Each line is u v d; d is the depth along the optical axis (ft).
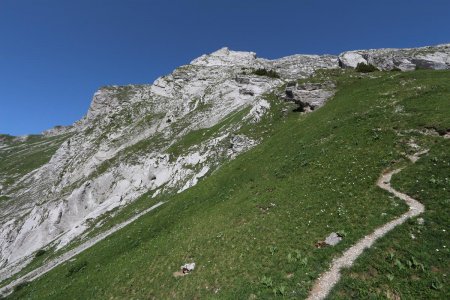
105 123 539.70
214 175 174.19
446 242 65.67
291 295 63.98
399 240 69.72
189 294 79.20
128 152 378.12
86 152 480.64
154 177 304.09
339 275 65.46
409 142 110.32
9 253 347.97
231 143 236.22
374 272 63.62
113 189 337.31
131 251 127.13
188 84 537.24
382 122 130.00
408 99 143.95
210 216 120.16
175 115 423.64
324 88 214.07
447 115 116.47
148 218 168.96
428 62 377.91
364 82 205.26
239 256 84.74
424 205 79.05
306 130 160.45
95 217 296.51
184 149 303.27
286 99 237.86
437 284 57.11
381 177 97.40
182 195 170.19
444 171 88.53
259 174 141.79
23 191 633.20
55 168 627.87
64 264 186.60
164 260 101.45
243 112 283.38
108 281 105.40
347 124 141.69
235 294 70.64
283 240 83.66
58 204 352.28
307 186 107.86
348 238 75.00
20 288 177.06
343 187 98.12
